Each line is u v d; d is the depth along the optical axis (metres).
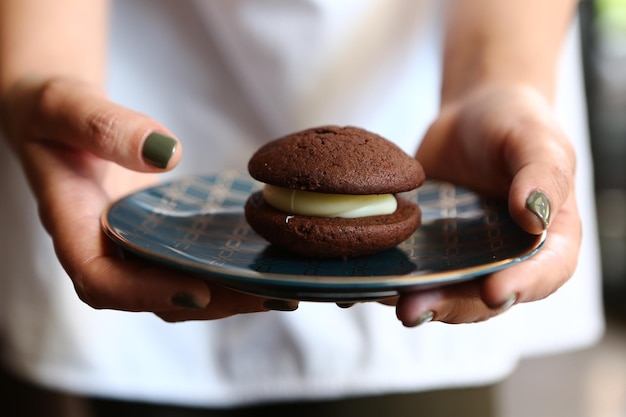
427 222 0.40
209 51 0.52
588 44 0.89
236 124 0.53
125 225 0.37
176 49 0.52
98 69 0.46
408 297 0.32
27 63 0.44
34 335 0.53
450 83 0.48
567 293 0.58
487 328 0.52
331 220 0.36
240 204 0.43
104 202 0.39
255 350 0.52
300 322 0.51
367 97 0.52
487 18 0.47
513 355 0.55
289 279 0.30
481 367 0.52
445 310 0.32
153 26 0.52
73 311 0.52
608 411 0.74
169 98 0.53
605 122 0.92
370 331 0.51
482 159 0.41
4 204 0.53
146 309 0.33
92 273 0.34
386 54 0.52
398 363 0.52
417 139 0.54
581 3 0.88
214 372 0.53
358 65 0.51
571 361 0.85
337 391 0.52
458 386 0.53
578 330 0.59
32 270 0.52
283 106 0.52
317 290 0.30
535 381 0.81
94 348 0.52
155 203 0.40
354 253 0.36
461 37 0.48
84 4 0.46
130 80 0.53
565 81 0.56
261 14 0.50
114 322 0.52
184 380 0.53
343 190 0.36
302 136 0.38
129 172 0.44
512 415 0.74
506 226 0.37
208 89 0.52
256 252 0.37
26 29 0.45
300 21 0.50
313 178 0.36
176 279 0.32
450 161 0.44
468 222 0.39
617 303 0.94
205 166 0.54
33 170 0.40
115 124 0.38
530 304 0.58
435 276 0.30
